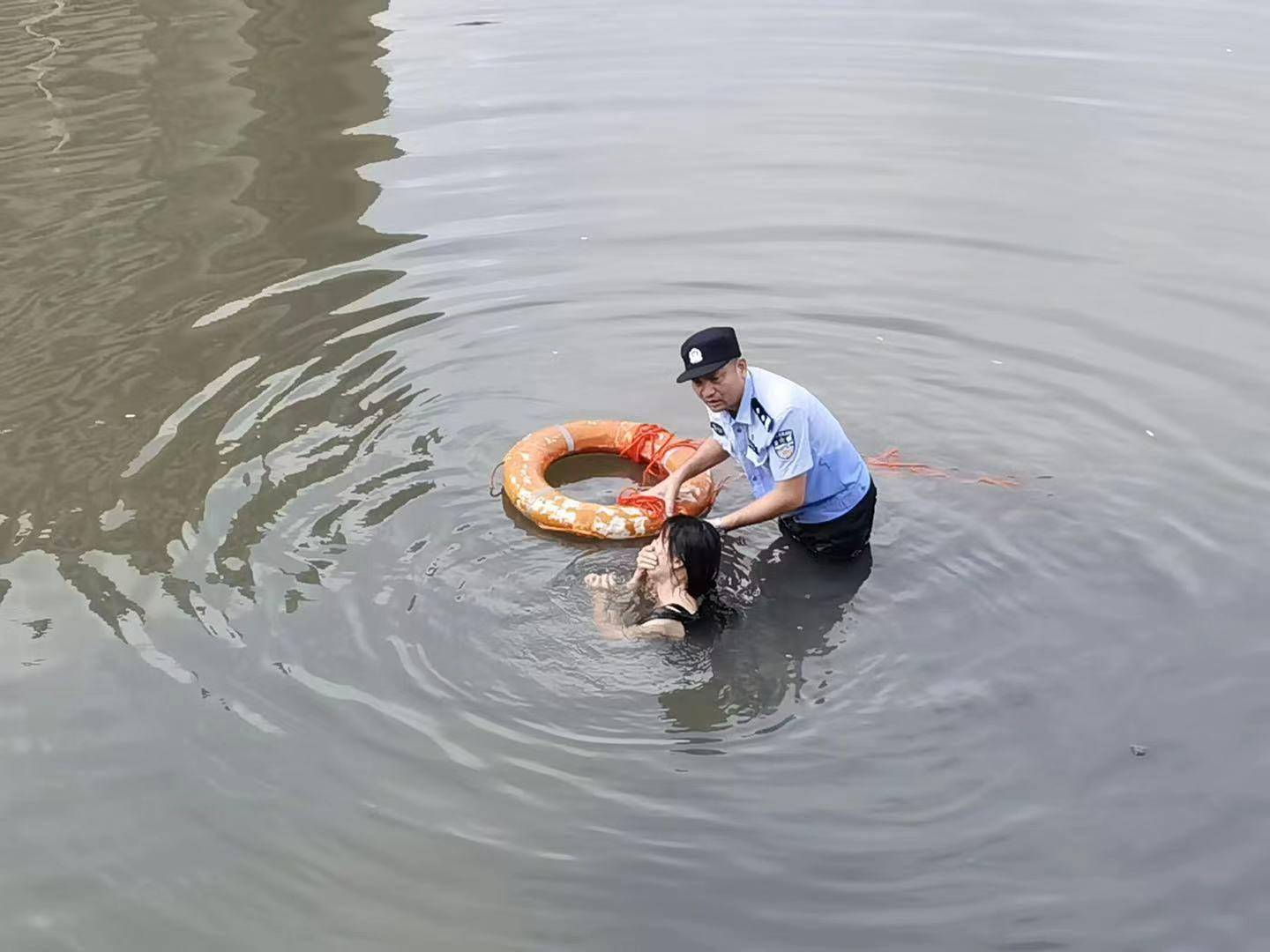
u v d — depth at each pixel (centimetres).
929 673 502
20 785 450
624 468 651
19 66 1125
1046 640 518
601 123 1045
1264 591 541
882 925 393
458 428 668
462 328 761
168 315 769
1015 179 933
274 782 450
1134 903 398
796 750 464
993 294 786
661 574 531
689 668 505
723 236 863
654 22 1293
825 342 741
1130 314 761
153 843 427
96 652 510
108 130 1012
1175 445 641
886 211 891
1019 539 578
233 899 406
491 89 1112
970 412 675
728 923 395
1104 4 1327
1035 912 395
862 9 1325
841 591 550
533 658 511
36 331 754
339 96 1091
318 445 648
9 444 646
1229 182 921
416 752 464
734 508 618
